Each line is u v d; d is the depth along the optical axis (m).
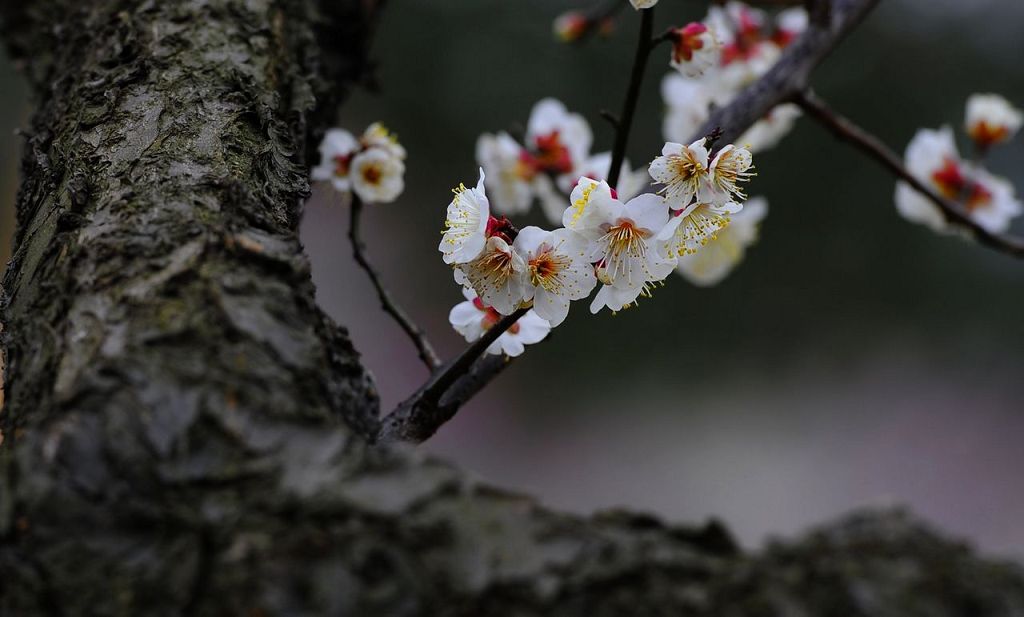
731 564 1.21
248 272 1.28
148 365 1.24
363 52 1.55
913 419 4.35
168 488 1.23
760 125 1.65
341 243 4.31
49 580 1.22
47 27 1.49
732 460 4.31
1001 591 1.21
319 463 1.23
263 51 1.42
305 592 1.21
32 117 1.45
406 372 4.02
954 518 4.00
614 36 4.30
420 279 4.38
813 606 1.21
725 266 1.56
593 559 1.21
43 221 1.33
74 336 1.27
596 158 1.53
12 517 1.22
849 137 1.53
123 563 1.22
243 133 1.36
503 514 1.22
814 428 4.39
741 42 1.63
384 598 1.21
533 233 1.30
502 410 4.40
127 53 1.40
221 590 1.21
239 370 1.25
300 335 1.26
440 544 1.22
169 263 1.28
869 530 1.22
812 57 1.50
